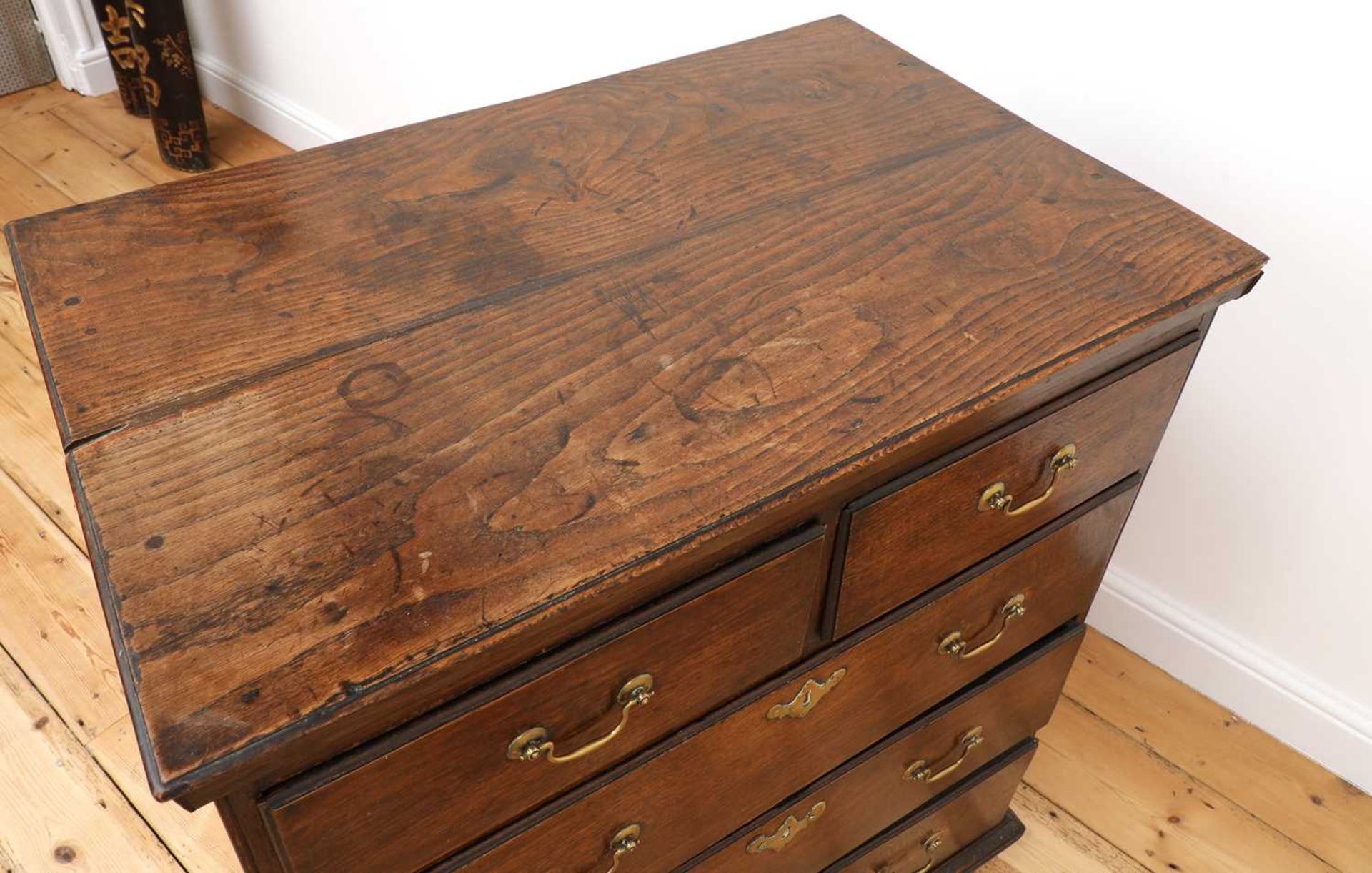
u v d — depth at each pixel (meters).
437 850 0.74
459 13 1.96
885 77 1.13
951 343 0.81
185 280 0.83
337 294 0.83
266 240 0.87
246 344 0.78
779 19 1.56
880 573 0.86
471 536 0.67
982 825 1.36
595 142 1.01
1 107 2.55
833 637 0.88
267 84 2.47
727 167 0.99
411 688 0.61
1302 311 1.25
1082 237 0.92
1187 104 1.24
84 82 2.59
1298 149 1.17
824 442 0.74
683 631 0.75
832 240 0.91
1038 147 1.03
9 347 1.98
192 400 0.74
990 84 1.41
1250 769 1.51
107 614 0.62
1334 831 1.44
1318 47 1.11
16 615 1.58
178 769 0.55
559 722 0.72
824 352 0.80
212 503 0.68
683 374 0.78
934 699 1.06
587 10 1.77
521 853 0.80
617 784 0.81
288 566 0.65
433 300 0.83
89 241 0.86
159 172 2.39
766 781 0.96
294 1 2.22
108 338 0.78
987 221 0.94
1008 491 0.90
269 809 0.62
